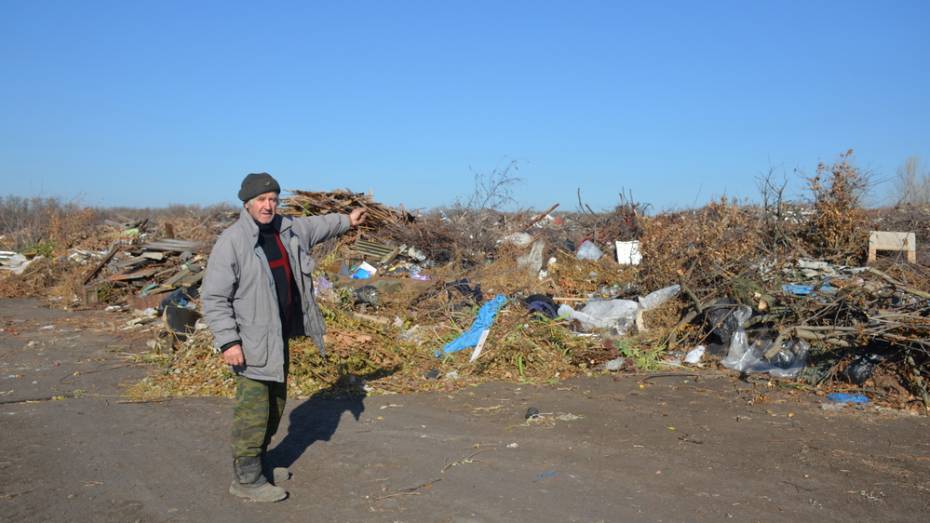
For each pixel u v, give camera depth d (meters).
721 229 10.28
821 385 7.11
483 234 16.89
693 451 5.24
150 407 6.69
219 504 4.38
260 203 4.32
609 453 5.21
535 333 8.56
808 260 10.42
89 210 26.39
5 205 26.27
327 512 4.24
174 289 14.10
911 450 5.22
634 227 16.34
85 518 4.17
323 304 9.57
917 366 6.72
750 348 8.02
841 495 4.41
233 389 7.22
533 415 6.18
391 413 6.36
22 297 16.23
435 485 4.62
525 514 4.16
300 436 5.68
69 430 5.95
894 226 12.89
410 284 12.09
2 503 4.39
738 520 4.05
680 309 9.52
